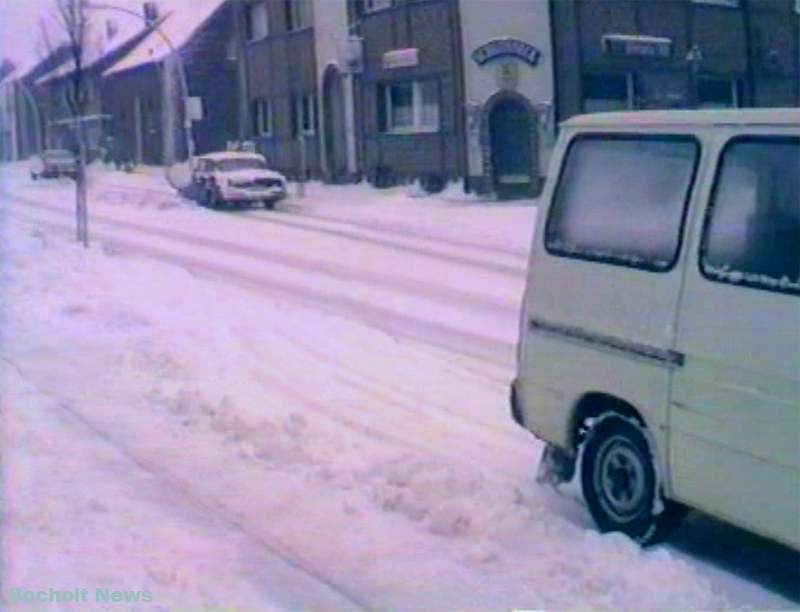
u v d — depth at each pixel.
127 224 29.00
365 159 40.25
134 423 8.66
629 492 6.44
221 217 31.45
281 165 47.03
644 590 5.70
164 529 6.43
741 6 38.53
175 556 6.03
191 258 21.33
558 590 5.73
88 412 8.96
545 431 7.04
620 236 6.52
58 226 28.00
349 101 41.09
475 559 6.10
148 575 5.74
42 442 8.05
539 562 6.07
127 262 18.70
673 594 5.66
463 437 8.73
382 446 8.26
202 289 16.00
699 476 5.90
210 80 54.28
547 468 7.26
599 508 6.64
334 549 6.23
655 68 36.62
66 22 27.91
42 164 51.06
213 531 6.45
